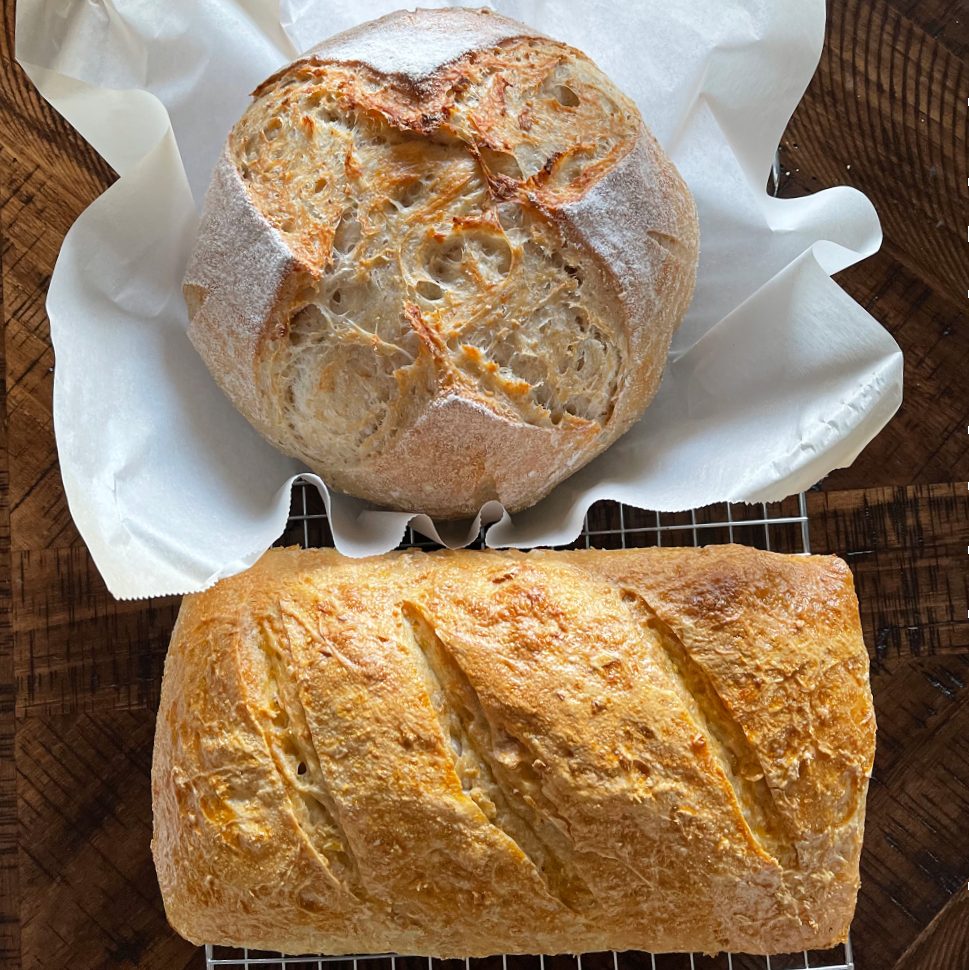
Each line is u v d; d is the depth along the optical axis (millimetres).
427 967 460
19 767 469
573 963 458
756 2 440
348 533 438
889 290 492
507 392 399
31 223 482
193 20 440
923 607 481
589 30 463
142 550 410
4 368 479
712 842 386
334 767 386
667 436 463
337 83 406
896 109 494
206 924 403
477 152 393
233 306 405
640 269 407
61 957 461
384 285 395
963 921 465
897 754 476
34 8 414
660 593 407
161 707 426
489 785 390
